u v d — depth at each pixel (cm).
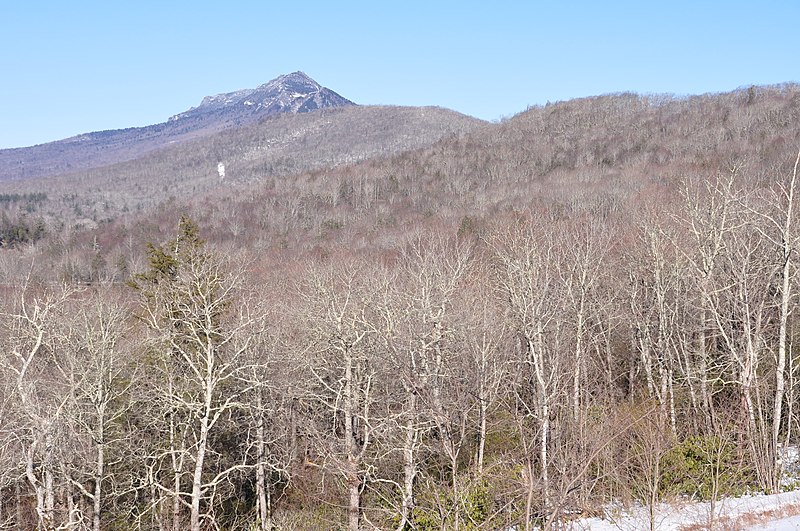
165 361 2231
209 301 2255
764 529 1238
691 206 2453
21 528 2541
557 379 1551
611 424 1338
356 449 2080
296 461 2731
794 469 1672
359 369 2069
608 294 2856
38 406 1875
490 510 1253
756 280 2031
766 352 2183
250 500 2917
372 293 2339
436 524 1366
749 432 1608
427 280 2234
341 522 2109
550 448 1295
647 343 2547
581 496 1217
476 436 2089
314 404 2617
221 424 2659
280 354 2567
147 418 2450
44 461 1923
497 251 2866
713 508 1294
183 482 2683
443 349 1955
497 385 2062
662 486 1499
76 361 2161
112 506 2606
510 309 2219
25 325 2216
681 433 2108
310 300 2666
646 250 2820
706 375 2172
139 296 2819
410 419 1653
